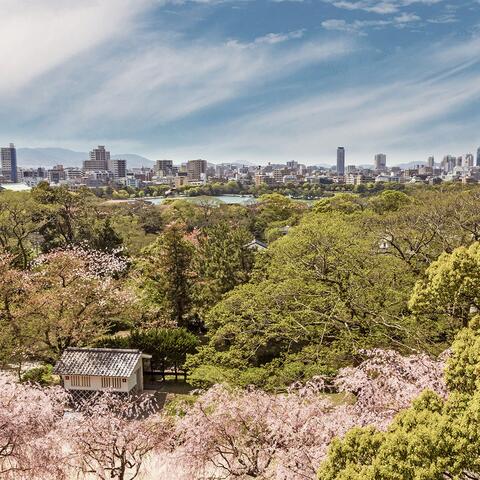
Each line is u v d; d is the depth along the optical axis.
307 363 14.91
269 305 16.33
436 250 22.22
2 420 9.52
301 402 10.22
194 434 9.79
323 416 9.48
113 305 21.69
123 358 17.91
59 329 20.30
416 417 5.94
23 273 22.06
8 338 19.36
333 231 18.12
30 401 10.60
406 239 21.73
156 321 22.97
